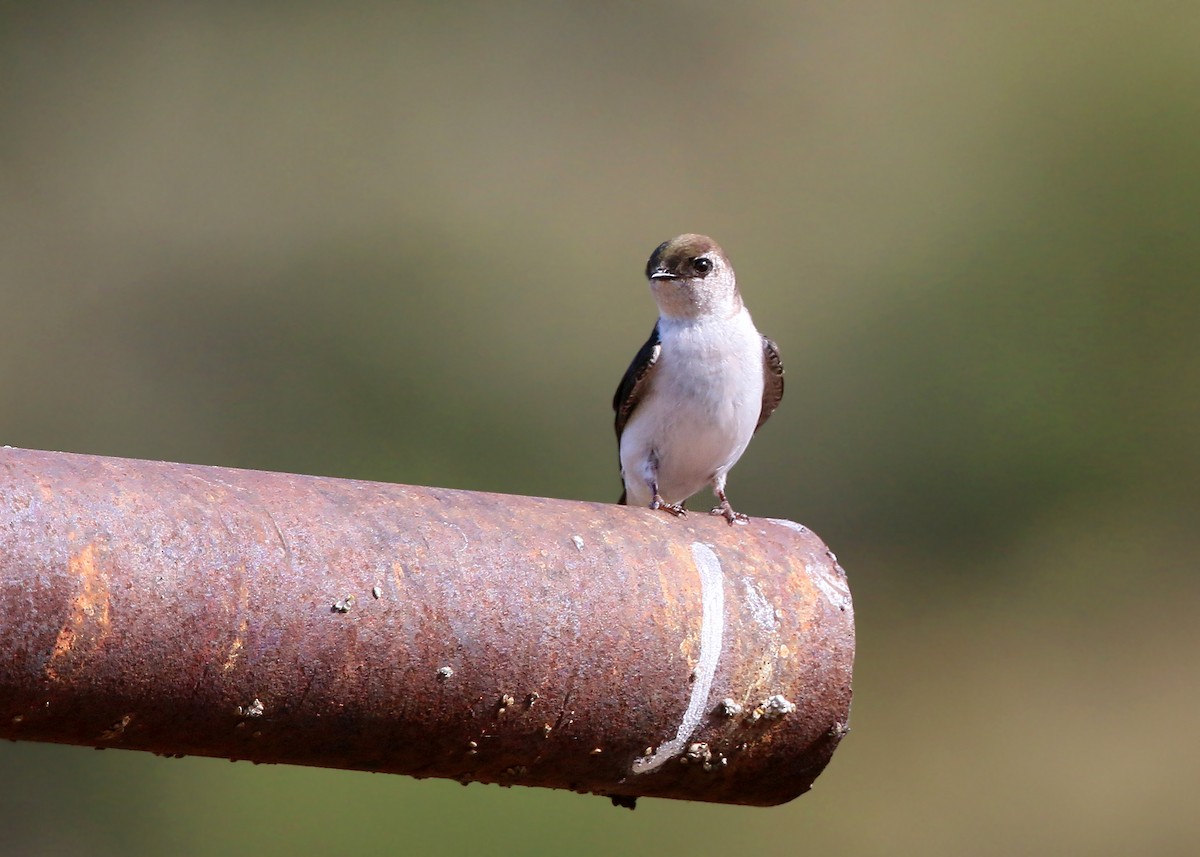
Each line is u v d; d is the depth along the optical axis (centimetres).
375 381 1725
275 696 342
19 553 323
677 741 379
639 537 386
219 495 348
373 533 357
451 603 356
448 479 1678
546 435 1714
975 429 1705
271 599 341
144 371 1719
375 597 349
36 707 327
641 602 375
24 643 321
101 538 330
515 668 360
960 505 1656
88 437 1675
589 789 392
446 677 354
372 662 348
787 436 1684
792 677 385
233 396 1708
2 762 1270
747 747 386
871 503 1666
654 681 373
